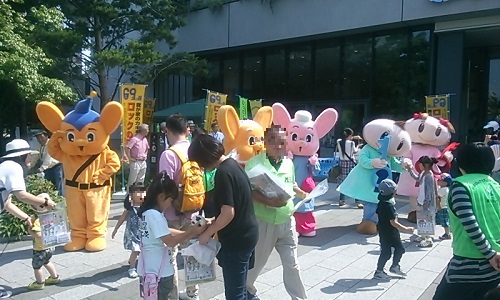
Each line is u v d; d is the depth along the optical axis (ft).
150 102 43.73
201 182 14.46
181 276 17.26
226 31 60.08
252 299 14.25
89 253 20.51
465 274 9.95
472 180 10.17
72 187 20.76
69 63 47.47
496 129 35.60
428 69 46.21
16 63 35.83
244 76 62.23
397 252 17.53
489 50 51.90
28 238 22.63
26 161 15.72
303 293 14.05
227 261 11.22
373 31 49.65
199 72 53.36
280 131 14.05
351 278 17.78
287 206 13.52
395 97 48.73
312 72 55.16
